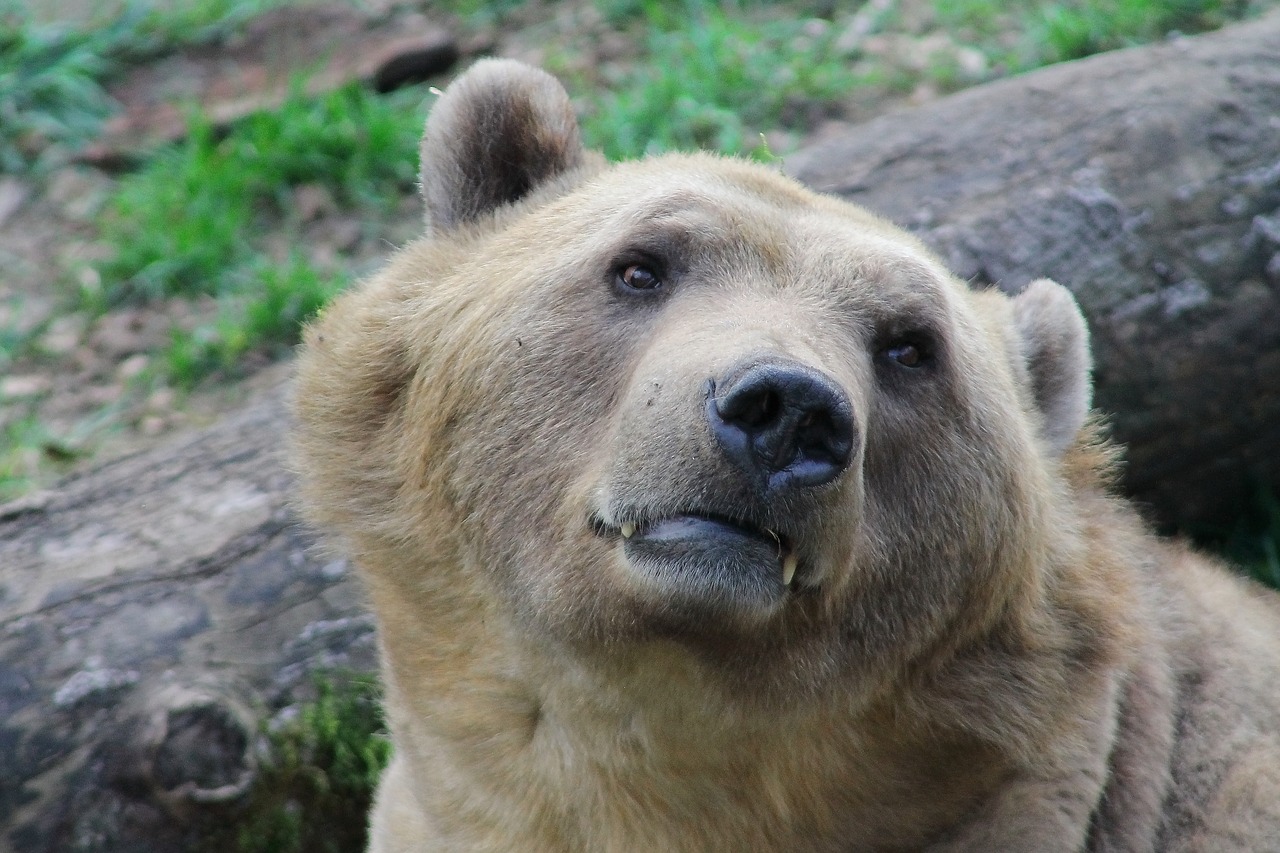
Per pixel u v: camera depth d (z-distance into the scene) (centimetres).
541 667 651
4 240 1468
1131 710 738
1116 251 1048
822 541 560
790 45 1585
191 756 827
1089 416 827
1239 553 1150
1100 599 724
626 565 572
